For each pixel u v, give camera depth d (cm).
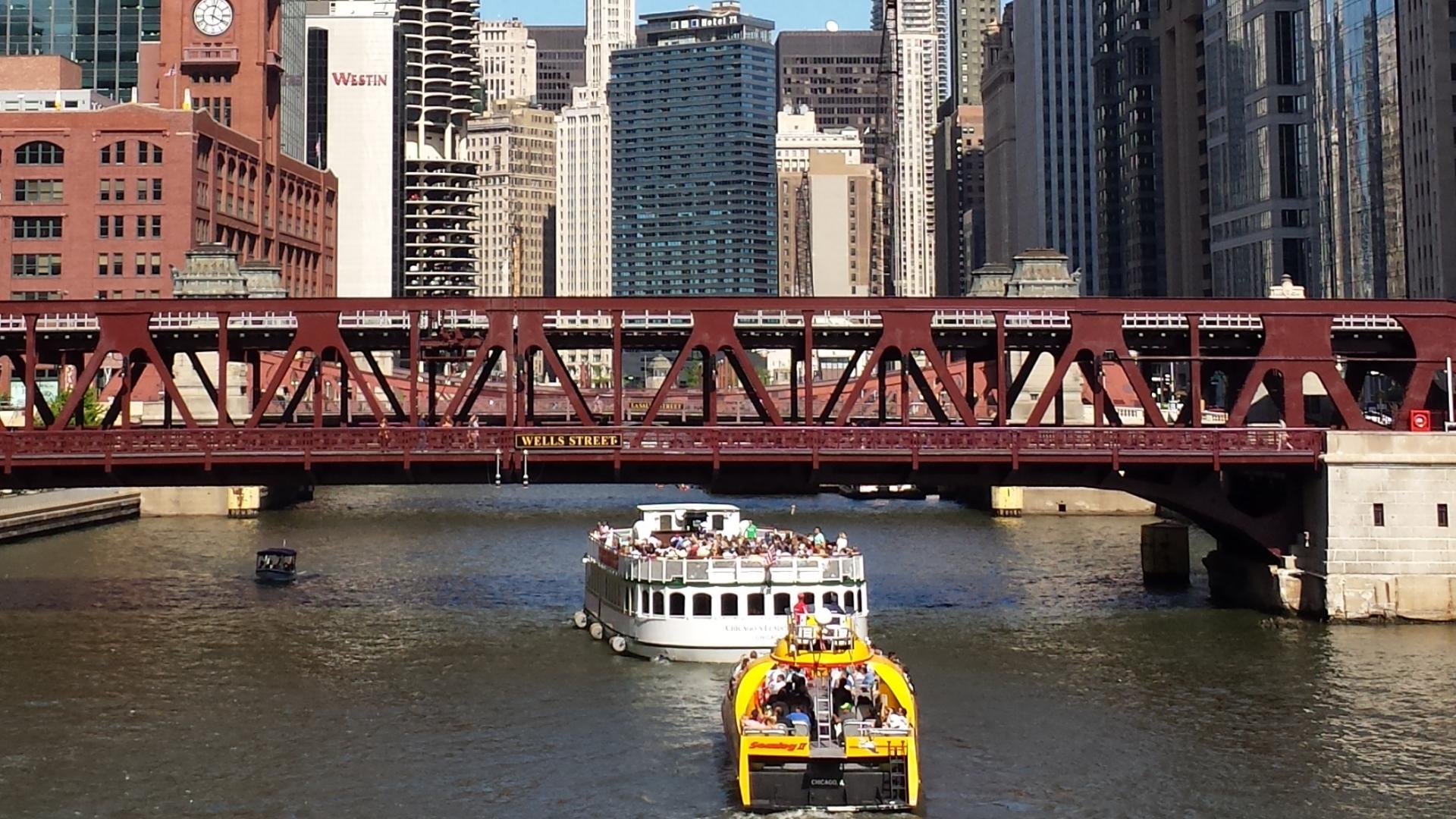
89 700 5647
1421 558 6894
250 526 12556
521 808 4403
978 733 5153
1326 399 11550
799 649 4684
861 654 4688
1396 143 18025
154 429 6875
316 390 7012
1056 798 4475
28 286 17400
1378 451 6931
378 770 4766
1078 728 5206
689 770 4747
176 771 4756
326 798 4503
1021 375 7700
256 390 8825
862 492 16075
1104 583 8631
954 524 12619
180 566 9550
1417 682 5784
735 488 8375
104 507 12756
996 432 6894
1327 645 6481
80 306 7038
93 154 17462
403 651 6562
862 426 7106
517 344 7050
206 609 7725
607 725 5272
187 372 13175
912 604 7825
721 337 7056
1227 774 4684
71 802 4456
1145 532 8612
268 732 5209
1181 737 5084
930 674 6022
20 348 7744
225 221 18950
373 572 9325
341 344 7031
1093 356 7169
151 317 7094
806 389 7081
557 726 5256
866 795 4347
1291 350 7219
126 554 10294
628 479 7100
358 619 7406
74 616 7481
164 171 17500
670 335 7656
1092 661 6238
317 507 14825
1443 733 5103
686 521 7294
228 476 6994
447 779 4681
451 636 6900
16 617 7431
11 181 17412
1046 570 9319
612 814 4347
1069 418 13412
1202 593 8162
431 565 9694
